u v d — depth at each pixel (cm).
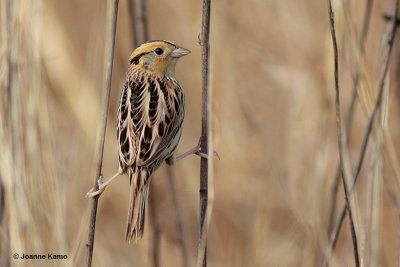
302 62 1390
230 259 1297
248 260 1247
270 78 1433
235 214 1348
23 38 956
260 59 1412
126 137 932
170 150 961
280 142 1377
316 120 1272
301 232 1203
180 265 1230
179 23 1430
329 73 1078
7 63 951
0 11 979
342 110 1209
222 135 1356
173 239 1275
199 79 1424
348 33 969
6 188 940
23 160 945
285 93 1417
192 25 1424
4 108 948
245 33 1436
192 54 1424
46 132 967
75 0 1438
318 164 1120
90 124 1280
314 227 1035
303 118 1315
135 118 941
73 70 1313
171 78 1031
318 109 1280
